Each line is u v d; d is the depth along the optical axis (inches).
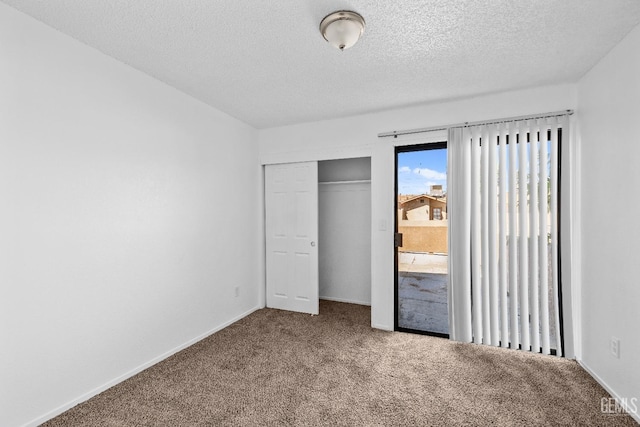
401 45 75.3
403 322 124.8
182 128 104.3
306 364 93.1
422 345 106.4
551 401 73.9
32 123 64.7
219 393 78.0
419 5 60.3
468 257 107.8
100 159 78.5
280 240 148.3
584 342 89.9
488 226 105.0
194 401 74.5
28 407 64.0
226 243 126.0
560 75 91.4
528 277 100.1
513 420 67.2
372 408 71.7
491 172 104.3
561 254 95.6
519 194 101.0
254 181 145.6
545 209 97.7
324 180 167.3
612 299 75.7
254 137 145.7
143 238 90.4
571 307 94.0
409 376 85.8
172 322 100.1
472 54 79.7
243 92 104.9
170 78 94.3
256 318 134.8
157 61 83.8
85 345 75.0
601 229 80.7
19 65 62.5
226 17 64.2
